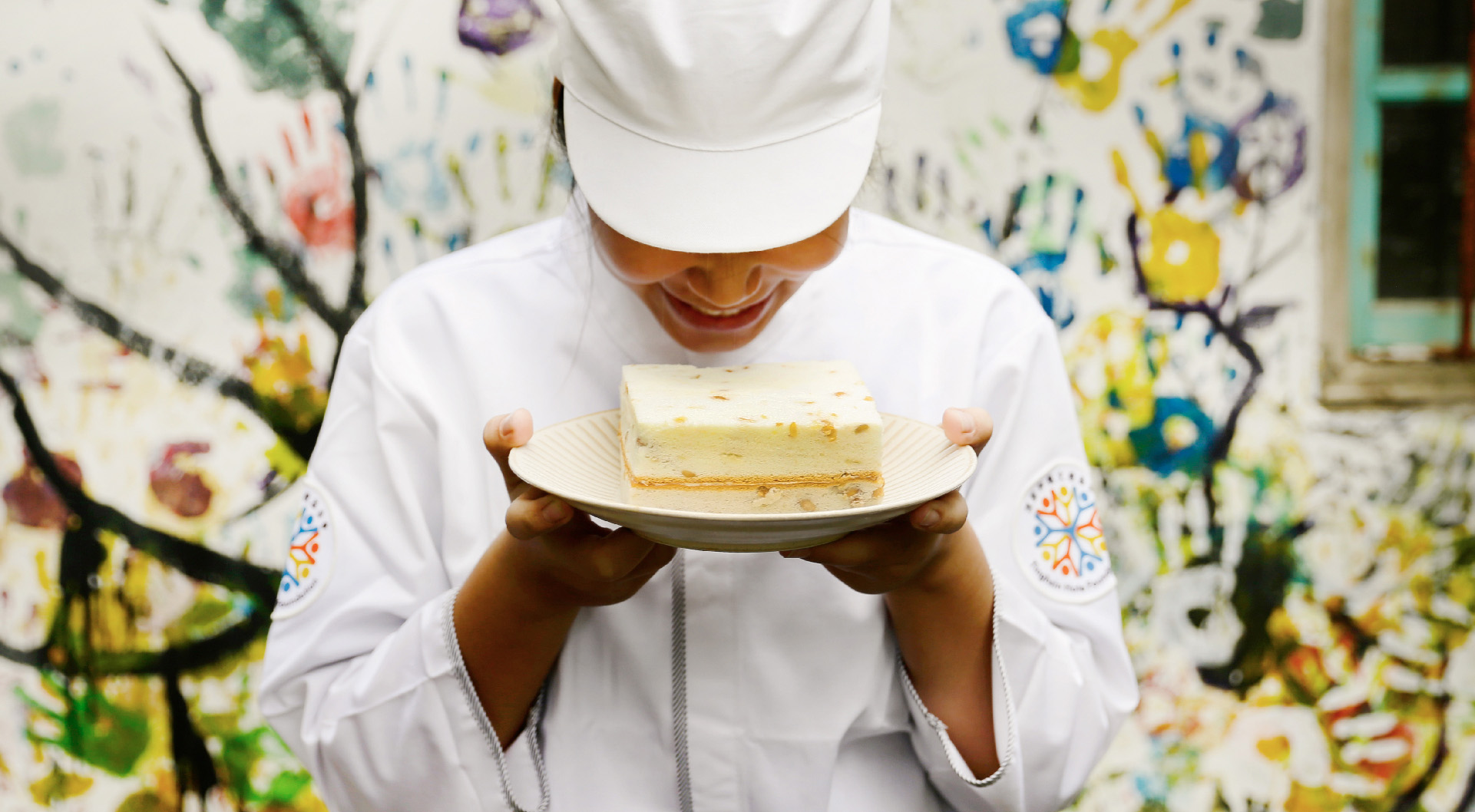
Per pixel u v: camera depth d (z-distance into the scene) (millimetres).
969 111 2035
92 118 1901
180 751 2080
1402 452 2201
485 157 1979
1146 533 2172
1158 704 2217
